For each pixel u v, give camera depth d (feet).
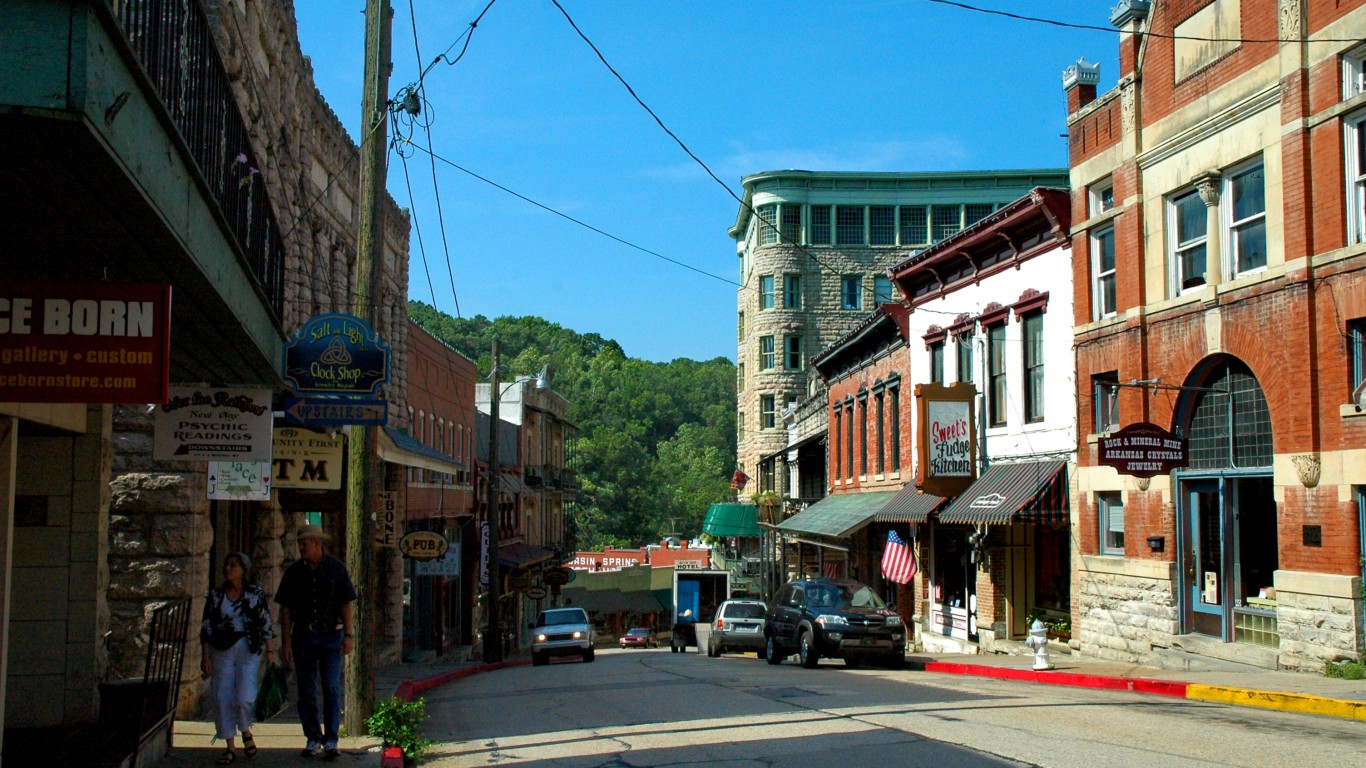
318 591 32.50
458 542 139.44
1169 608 59.52
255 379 39.11
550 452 224.12
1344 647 47.44
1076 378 69.31
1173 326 59.88
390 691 62.90
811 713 41.55
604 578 247.09
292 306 62.95
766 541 157.58
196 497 46.88
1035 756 29.84
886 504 95.30
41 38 15.44
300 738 37.17
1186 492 59.88
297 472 55.72
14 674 34.45
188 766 30.91
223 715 31.45
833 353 119.44
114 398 21.01
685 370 529.04
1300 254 50.52
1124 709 40.91
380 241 38.99
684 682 60.70
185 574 46.01
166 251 22.25
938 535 92.38
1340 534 48.11
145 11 19.77
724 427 475.72
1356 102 47.91
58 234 21.01
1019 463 76.54
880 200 190.60
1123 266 64.28
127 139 17.76
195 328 30.32
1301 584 49.90
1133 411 62.80
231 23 46.62
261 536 59.62
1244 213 55.67
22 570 35.01
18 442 35.45
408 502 105.70
